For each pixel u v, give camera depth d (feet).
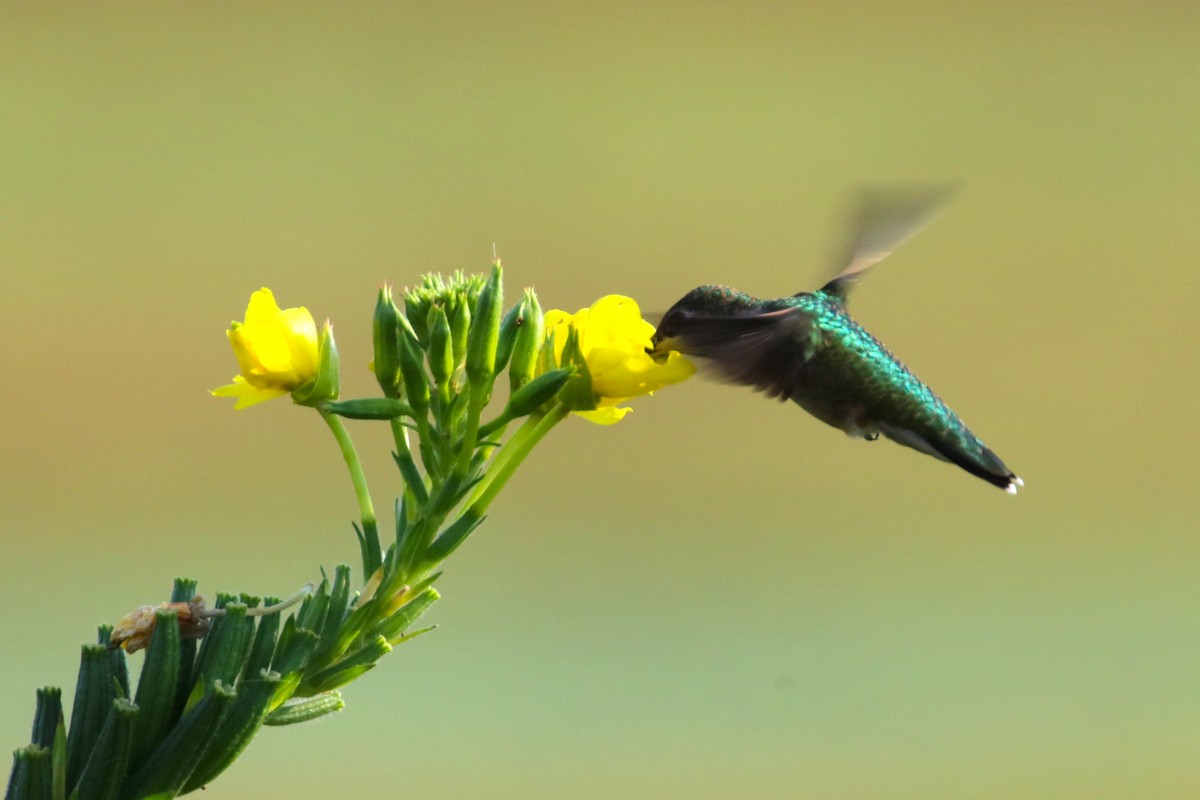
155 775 8.38
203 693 8.40
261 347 8.50
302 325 8.52
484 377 8.48
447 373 8.48
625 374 8.55
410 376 8.48
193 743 8.38
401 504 8.49
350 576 8.46
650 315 8.79
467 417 8.48
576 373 8.54
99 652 8.40
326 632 8.44
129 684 8.41
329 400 8.52
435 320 8.48
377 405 8.48
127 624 8.41
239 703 8.39
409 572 8.46
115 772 8.37
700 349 8.65
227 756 8.39
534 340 8.52
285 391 8.52
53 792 8.38
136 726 8.39
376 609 8.45
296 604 8.45
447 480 8.48
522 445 8.52
